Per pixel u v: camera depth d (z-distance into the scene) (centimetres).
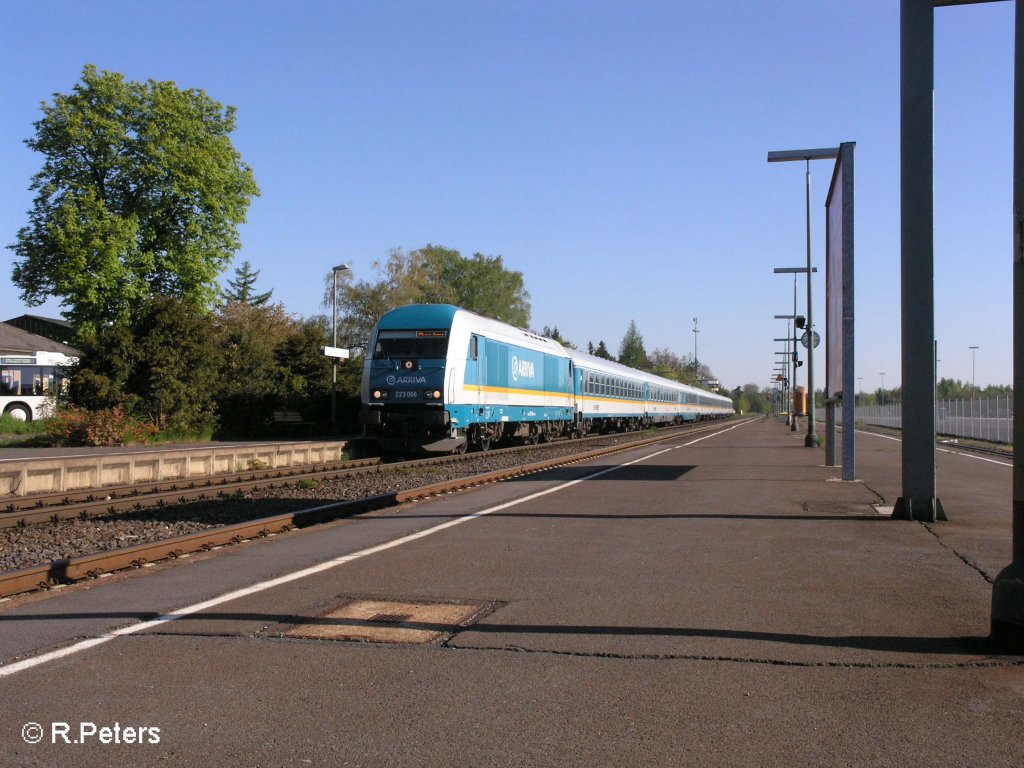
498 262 7919
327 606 686
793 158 2325
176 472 2116
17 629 629
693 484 1697
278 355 4284
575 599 702
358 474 2069
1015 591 549
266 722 441
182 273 4138
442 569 834
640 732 424
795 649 557
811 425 3303
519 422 3188
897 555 895
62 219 3778
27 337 5347
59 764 396
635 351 15200
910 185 1146
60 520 1316
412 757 399
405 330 2508
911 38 1138
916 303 1159
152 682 504
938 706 455
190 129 4106
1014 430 569
